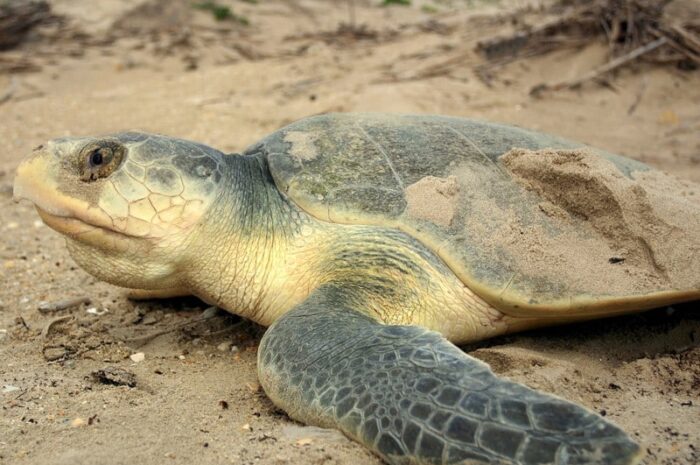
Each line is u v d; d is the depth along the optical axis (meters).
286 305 1.01
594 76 2.14
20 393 0.94
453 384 0.82
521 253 0.99
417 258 0.99
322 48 2.80
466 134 1.09
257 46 2.92
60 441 0.87
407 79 2.23
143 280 1.01
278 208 1.02
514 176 1.05
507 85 2.17
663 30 2.25
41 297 1.17
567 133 1.80
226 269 1.01
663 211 1.04
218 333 1.07
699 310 1.09
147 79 2.50
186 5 3.27
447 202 1.00
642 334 1.06
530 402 0.80
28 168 0.97
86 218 0.96
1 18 2.85
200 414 0.91
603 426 0.78
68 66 2.61
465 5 4.21
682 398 0.94
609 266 1.01
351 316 0.92
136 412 0.91
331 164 1.03
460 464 0.79
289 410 0.88
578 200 1.04
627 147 1.69
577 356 1.01
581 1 2.56
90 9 3.31
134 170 0.97
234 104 2.14
